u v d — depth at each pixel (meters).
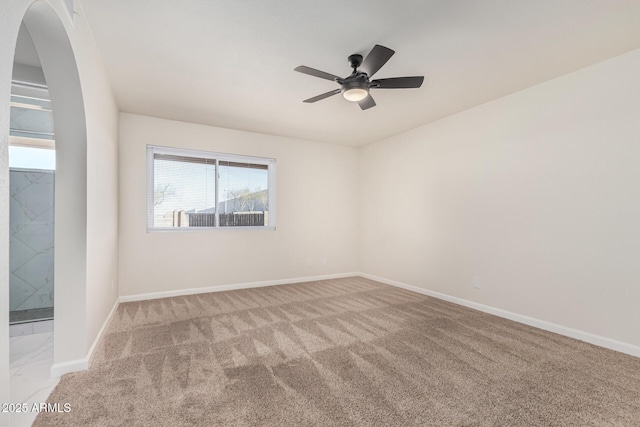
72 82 1.82
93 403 1.65
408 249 4.39
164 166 3.95
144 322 2.93
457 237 3.68
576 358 2.23
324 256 5.12
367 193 5.25
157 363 2.11
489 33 2.11
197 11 1.89
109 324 2.85
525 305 2.98
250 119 3.93
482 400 1.71
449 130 3.78
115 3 1.81
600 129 2.48
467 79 2.79
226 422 1.51
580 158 2.60
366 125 4.18
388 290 4.33
